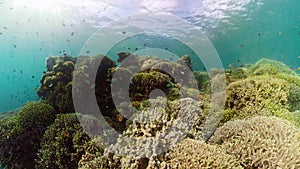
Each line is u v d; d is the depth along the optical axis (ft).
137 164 3.56
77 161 5.09
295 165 3.25
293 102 6.78
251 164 3.50
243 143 3.78
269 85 6.04
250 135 3.85
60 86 7.95
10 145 6.37
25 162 6.25
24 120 6.54
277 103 5.66
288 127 4.02
